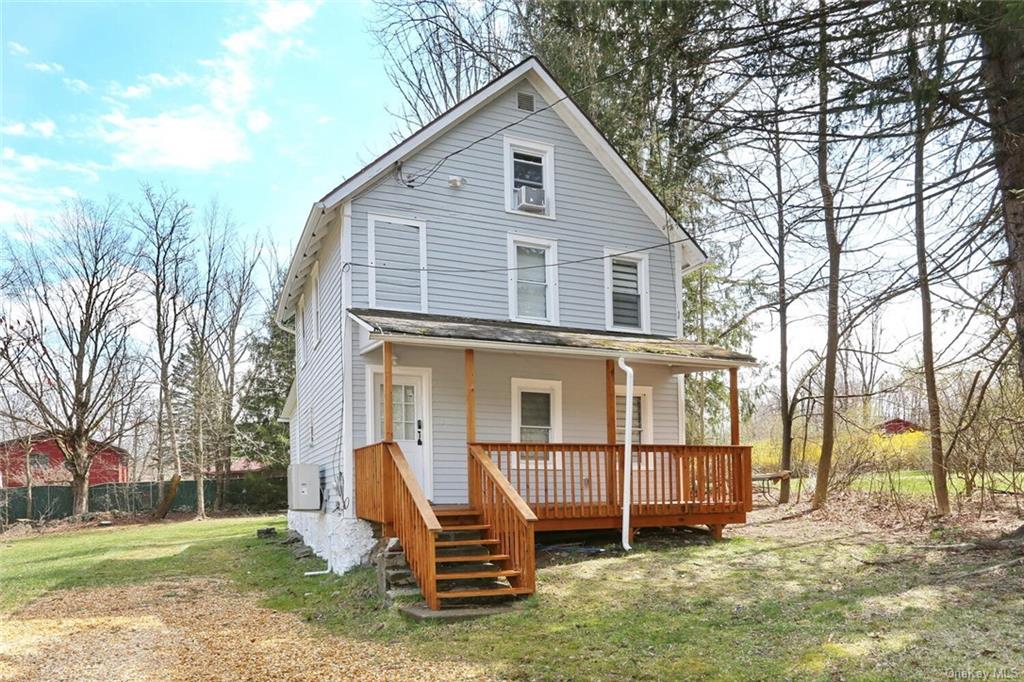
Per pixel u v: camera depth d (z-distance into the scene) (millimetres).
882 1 7320
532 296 13883
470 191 13422
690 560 10258
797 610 7508
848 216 8398
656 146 11141
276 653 7328
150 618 9453
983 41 7773
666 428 14516
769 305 13469
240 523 26328
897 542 10742
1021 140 8211
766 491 18219
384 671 6434
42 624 9266
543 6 14242
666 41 8578
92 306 31641
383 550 9836
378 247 12531
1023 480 12258
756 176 12461
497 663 6418
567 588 8898
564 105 14430
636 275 15031
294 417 20031
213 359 34594
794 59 8070
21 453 35312
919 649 5957
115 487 32375
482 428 12828
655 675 5852
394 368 12258
